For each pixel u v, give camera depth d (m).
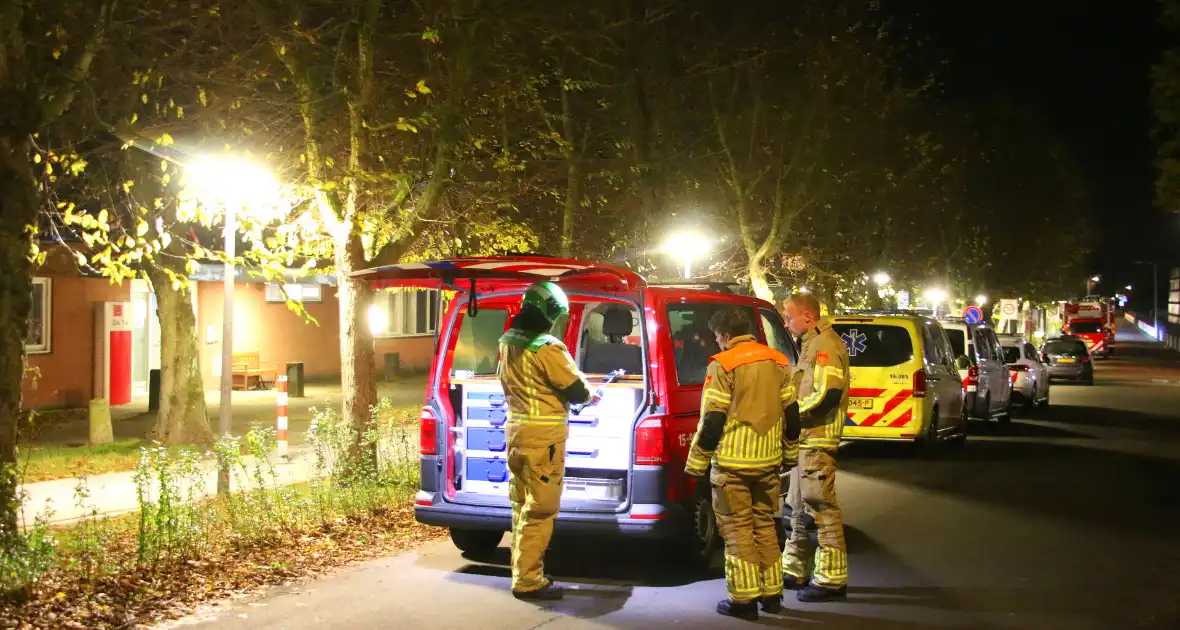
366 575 7.98
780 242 25.45
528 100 16.08
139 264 14.25
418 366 33.12
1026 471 14.10
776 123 24.84
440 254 15.75
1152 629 6.71
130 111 10.30
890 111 26.44
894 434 14.93
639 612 7.04
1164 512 10.94
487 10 12.09
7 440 7.52
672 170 24.25
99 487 11.54
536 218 21.36
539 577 7.31
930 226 40.69
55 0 8.42
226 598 7.27
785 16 23.53
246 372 24.77
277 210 10.83
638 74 20.09
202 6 11.20
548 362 7.16
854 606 7.23
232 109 11.95
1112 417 23.30
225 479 9.51
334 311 29.06
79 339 20.66
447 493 8.10
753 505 7.01
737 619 6.89
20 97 7.56
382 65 12.80
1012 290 50.22
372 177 10.98
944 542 9.40
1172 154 16.09
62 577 7.35
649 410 7.61
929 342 15.89
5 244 7.51
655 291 7.93
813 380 7.42
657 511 7.53
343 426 10.75
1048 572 8.26
